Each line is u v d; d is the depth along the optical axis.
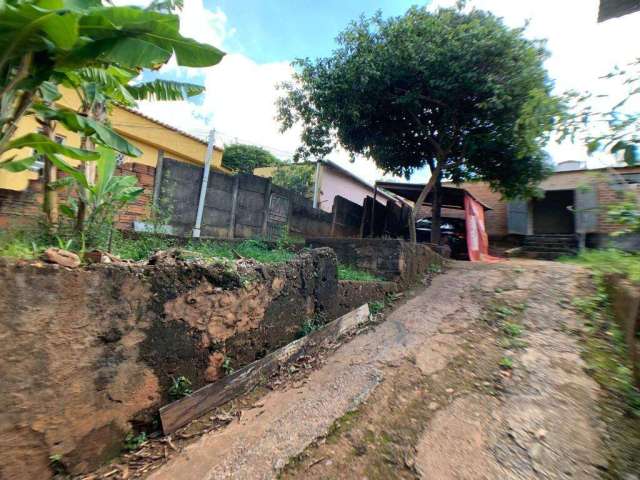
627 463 1.97
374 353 3.49
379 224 11.25
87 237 3.23
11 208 4.39
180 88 4.11
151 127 9.05
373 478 1.99
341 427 2.41
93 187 3.33
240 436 2.39
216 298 2.81
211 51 2.71
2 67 2.29
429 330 3.94
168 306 2.47
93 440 2.05
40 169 5.32
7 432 1.69
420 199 8.16
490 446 2.16
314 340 3.72
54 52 2.42
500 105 6.28
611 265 4.52
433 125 8.09
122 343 2.20
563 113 2.26
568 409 2.44
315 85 7.33
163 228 5.20
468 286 5.40
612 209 2.43
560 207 12.55
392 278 5.52
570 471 1.95
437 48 6.42
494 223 13.00
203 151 10.45
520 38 6.48
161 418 2.38
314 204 12.84
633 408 2.38
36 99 2.99
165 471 2.08
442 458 2.09
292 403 2.75
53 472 1.88
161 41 2.63
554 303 4.27
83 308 2.00
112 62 2.67
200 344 2.69
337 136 8.43
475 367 3.07
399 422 2.44
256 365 3.09
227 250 5.21
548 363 3.01
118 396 2.18
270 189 8.44
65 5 2.46
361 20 7.14
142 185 5.99
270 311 3.36
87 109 3.54
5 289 1.69
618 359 2.94
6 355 1.69
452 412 2.50
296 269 3.71
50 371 1.86
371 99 7.29
